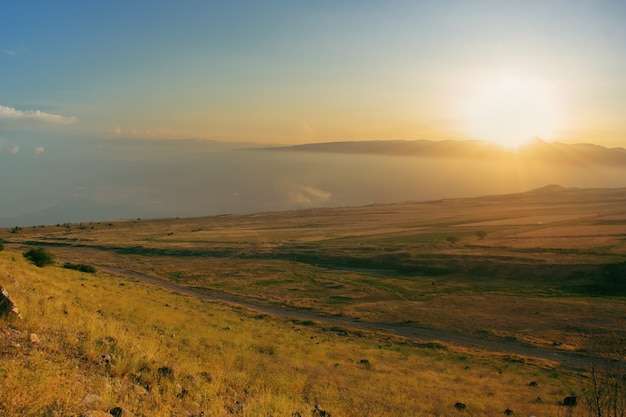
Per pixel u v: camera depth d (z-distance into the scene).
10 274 23.50
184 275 100.56
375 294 81.69
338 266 117.44
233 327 36.25
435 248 130.88
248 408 12.29
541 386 29.80
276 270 107.50
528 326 55.88
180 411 10.73
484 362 39.09
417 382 25.86
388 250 131.38
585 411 21.70
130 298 36.34
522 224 191.50
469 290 83.12
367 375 25.31
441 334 54.19
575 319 57.47
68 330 14.10
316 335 46.72
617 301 67.44
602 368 15.94
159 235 195.12
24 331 12.45
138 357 13.23
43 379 9.22
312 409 14.81
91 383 10.32
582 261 94.81
